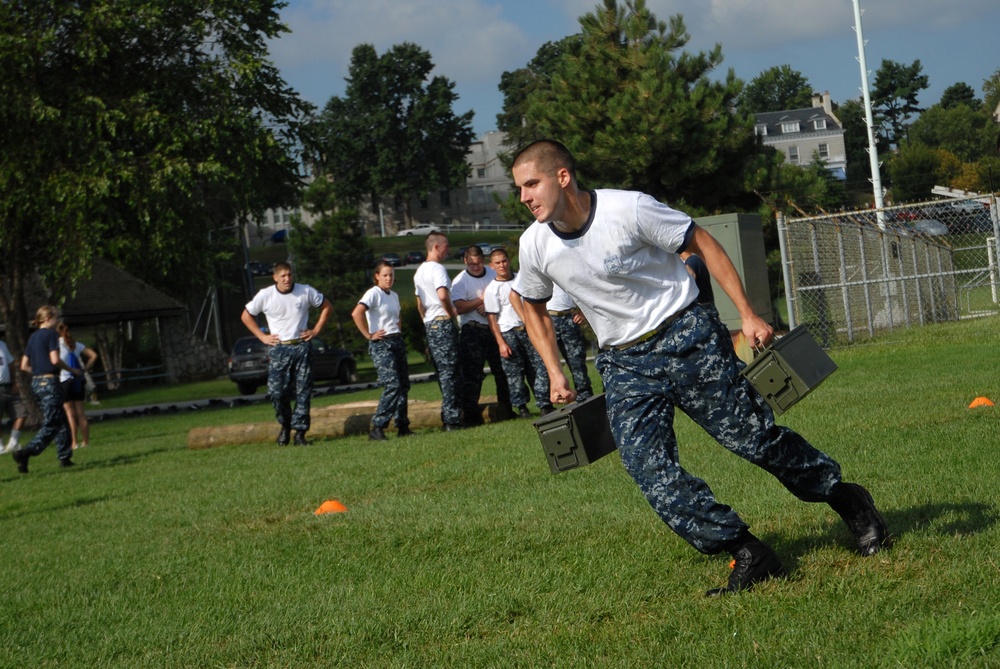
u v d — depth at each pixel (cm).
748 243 1741
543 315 455
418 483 811
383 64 10838
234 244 4547
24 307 2558
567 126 2602
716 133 2500
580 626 402
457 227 11862
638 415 416
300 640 424
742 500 586
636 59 2539
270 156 2733
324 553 580
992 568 394
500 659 370
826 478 428
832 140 11744
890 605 369
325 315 1254
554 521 590
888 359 1516
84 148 2377
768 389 398
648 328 414
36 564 648
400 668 376
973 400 905
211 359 4450
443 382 1214
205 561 595
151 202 2452
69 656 438
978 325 1966
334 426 1318
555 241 417
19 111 2298
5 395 1677
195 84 2659
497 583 475
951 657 313
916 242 2400
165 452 1385
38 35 2341
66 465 1334
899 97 11862
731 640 357
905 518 491
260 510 762
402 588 489
